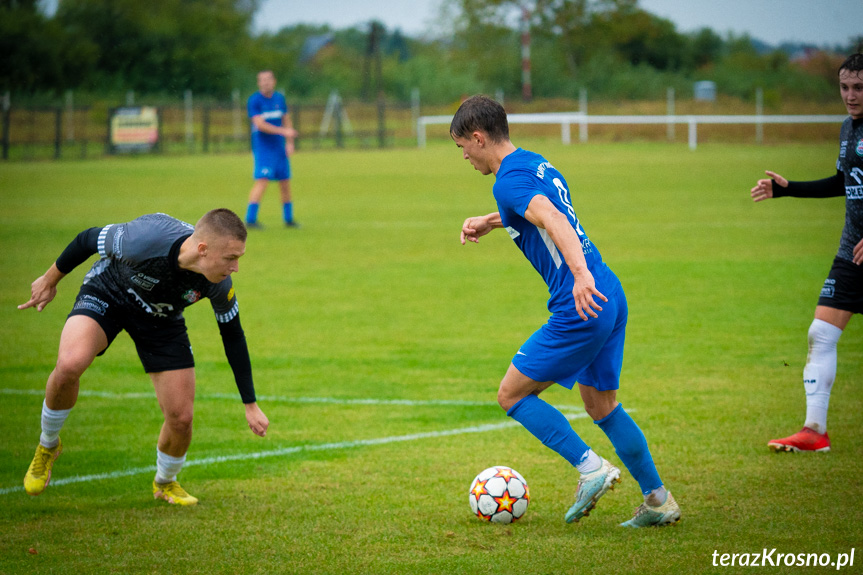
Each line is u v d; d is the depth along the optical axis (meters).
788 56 162.62
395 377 17.72
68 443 13.88
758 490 11.17
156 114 99.06
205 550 9.58
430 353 19.61
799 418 14.45
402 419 14.98
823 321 12.95
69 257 10.59
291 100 138.25
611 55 158.50
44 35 112.50
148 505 11.14
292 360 19.14
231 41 134.00
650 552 9.30
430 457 12.96
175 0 123.44
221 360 19.39
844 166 12.73
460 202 50.81
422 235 38.12
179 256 9.97
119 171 73.38
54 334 21.72
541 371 9.65
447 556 9.30
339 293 26.42
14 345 20.59
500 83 149.12
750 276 27.97
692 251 32.91
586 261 9.73
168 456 11.02
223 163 83.81
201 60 120.50
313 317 23.31
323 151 103.75
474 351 19.73
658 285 26.69
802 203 48.88
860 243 12.16
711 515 10.34
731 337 20.42
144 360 10.75
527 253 9.85
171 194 54.00
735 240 35.50
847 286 12.80
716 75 148.25
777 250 33.00
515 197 9.30
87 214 43.78
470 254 33.47
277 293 26.42
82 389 17.19
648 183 59.62
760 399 15.59
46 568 9.12
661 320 22.20
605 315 9.55
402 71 160.00
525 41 134.00
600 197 51.81
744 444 13.14
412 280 28.39
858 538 9.59
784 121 107.06
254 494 11.48
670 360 18.45
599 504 10.98
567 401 16.09
